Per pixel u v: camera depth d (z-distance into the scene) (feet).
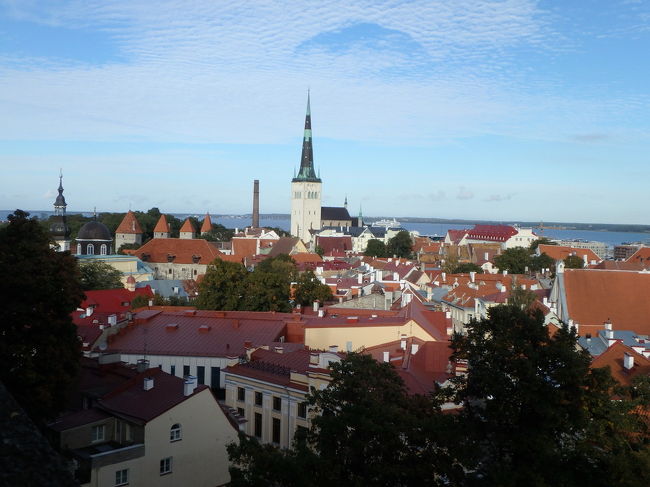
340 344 263.49
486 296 449.89
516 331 139.95
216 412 188.34
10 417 70.38
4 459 65.31
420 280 594.65
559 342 139.03
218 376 265.54
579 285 397.60
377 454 127.85
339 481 124.16
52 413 183.83
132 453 168.35
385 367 151.12
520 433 128.98
